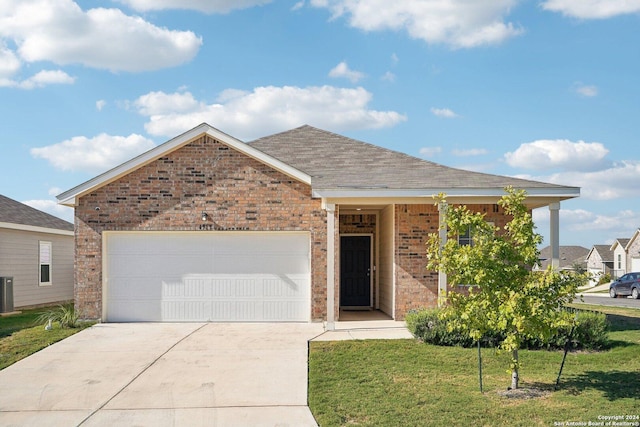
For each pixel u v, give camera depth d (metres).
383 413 8.27
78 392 9.51
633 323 16.38
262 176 16.05
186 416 8.37
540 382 9.69
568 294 9.04
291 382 9.96
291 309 16.09
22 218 21.95
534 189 14.97
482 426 7.75
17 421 8.23
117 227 15.88
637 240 59.44
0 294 20.02
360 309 19.44
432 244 9.53
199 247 16.11
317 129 22.14
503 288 8.95
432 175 16.81
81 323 15.52
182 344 12.99
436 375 10.16
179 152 16.03
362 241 19.72
